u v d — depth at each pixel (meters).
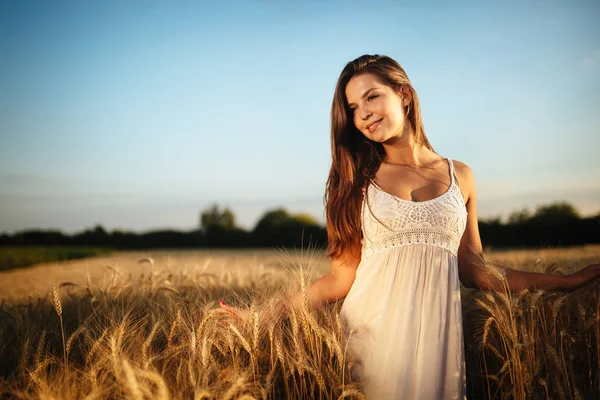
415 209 1.92
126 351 1.84
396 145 2.15
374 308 1.91
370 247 1.99
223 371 1.66
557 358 1.91
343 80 2.14
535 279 2.12
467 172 2.17
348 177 2.08
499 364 2.21
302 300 1.84
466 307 2.61
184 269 3.78
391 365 1.80
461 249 2.17
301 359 1.72
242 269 4.25
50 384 1.69
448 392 1.79
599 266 2.05
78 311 2.79
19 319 2.46
